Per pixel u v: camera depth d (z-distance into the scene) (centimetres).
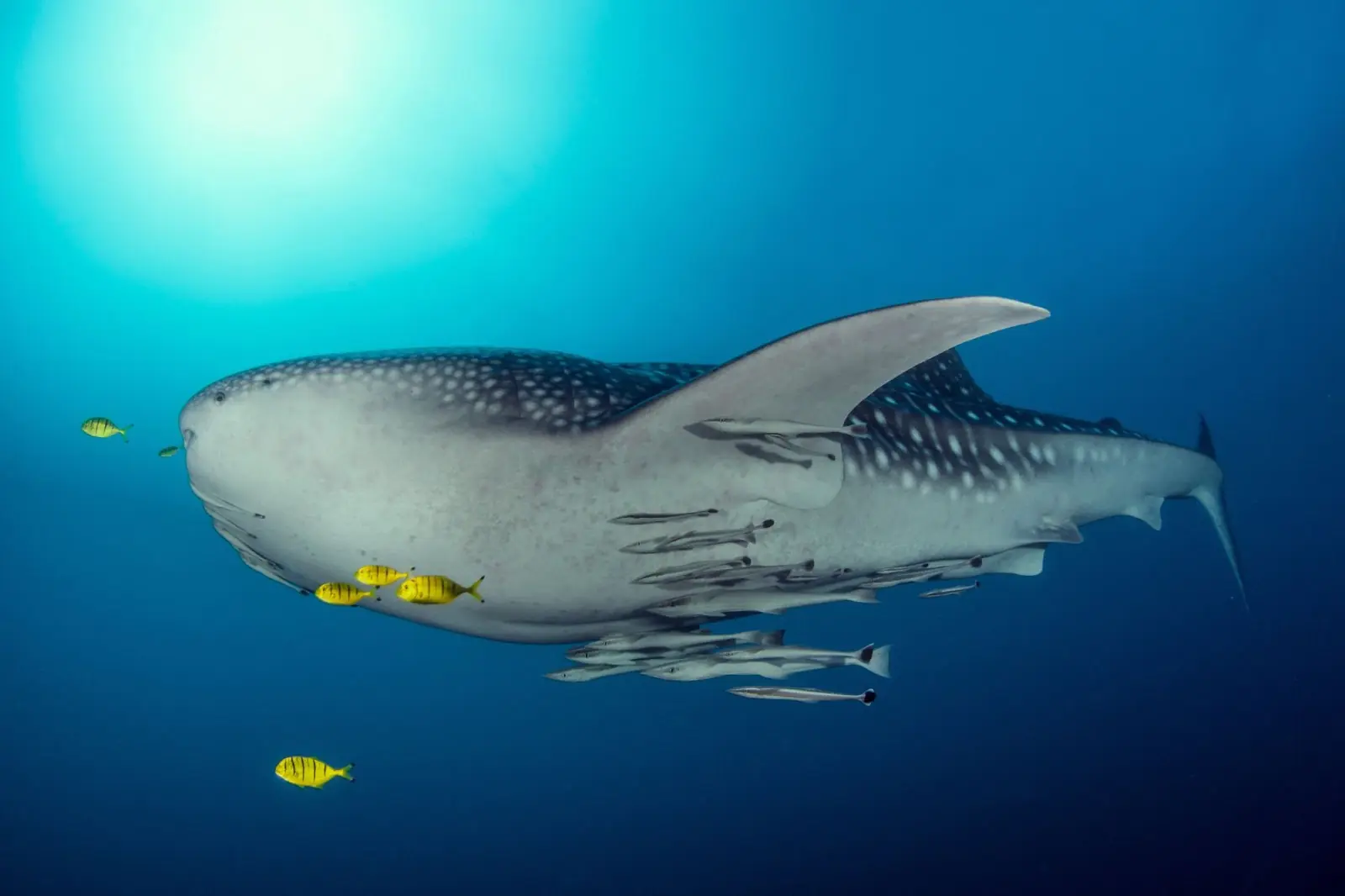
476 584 267
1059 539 411
